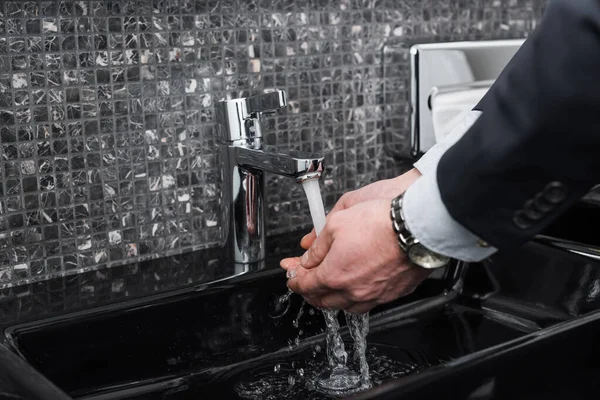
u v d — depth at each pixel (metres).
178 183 1.00
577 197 0.56
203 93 0.99
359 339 0.86
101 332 0.83
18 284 0.91
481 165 0.56
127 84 0.94
